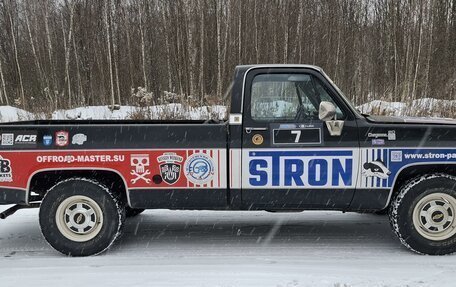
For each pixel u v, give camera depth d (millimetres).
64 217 4512
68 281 3887
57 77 21547
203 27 20938
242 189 4391
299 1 22094
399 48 20531
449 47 20312
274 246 4766
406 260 4293
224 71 19922
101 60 21984
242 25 21641
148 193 4430
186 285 3742
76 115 15602
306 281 3781
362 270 4031
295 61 21594
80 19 23094
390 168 4320
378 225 5500
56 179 4719
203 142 4371
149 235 5199
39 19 23156
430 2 20172
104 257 4496
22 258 4527
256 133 4344
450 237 4367
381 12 22281
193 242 4934
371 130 4312
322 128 4324
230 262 4285
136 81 21281
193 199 4441
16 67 23781
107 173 4582
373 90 19047
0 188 4418
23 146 4398
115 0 22625
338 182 4340
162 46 21375
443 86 16469
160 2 22156
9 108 16875
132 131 4402
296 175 4348
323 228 5391
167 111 13406
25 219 5945
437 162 4293
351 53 20953
